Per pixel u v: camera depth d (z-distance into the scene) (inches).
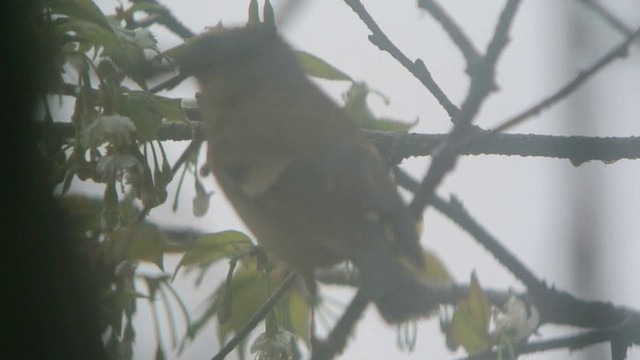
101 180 295.4
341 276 409.1
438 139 393.1
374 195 376.5
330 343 320.8
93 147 296.0
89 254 295.1
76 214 307.6
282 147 405.7
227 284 327.0
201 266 350.3
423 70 330.3
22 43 229.5
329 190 384.2
